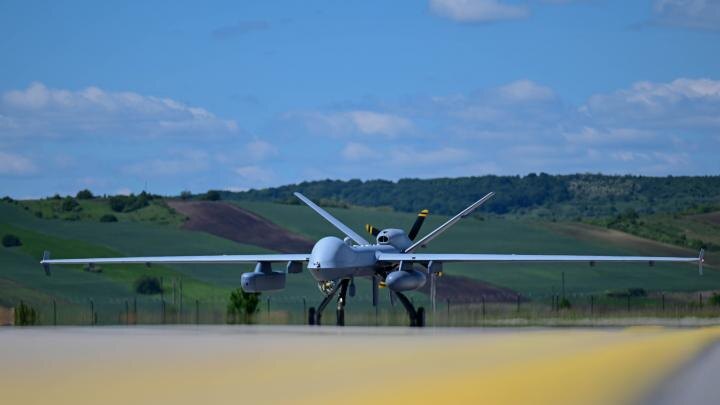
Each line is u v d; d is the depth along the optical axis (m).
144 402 50.56
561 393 54.00
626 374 64.44
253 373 64.31
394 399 50.97
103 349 85.75
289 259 159.88
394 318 191.12
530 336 107.25
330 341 97.62
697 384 59.22
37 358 76.19
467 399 51.06
